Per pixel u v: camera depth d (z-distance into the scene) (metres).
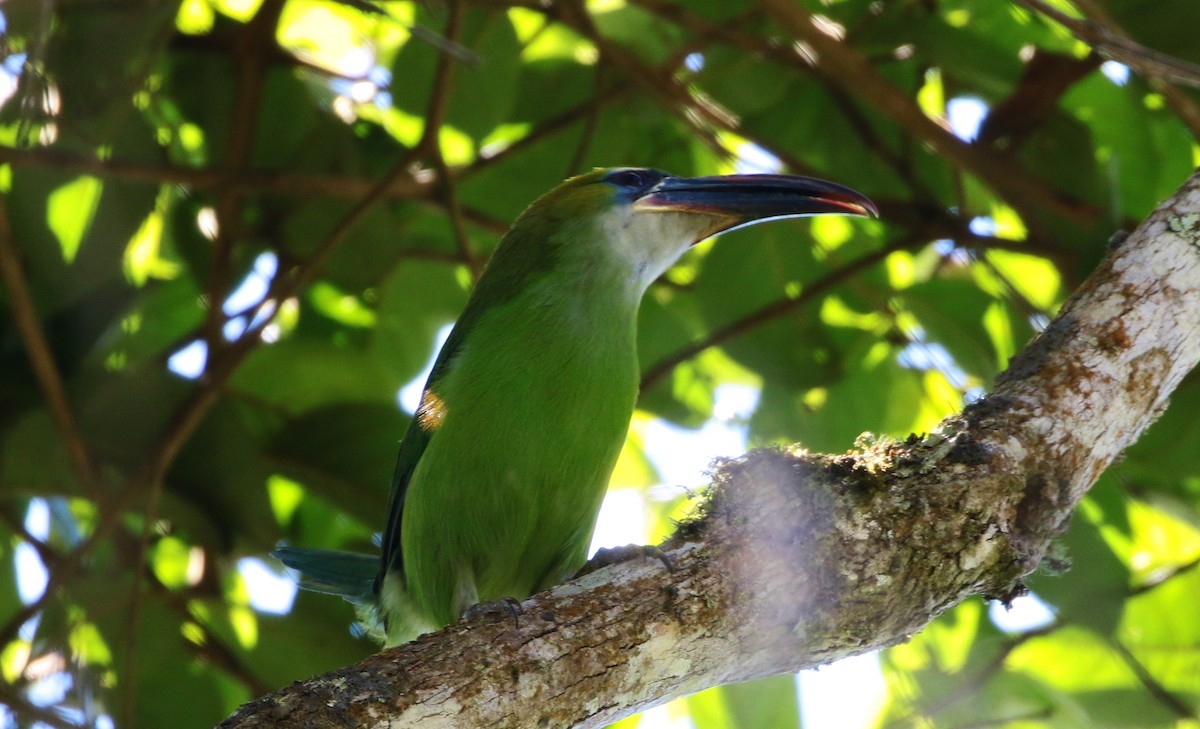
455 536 8.55
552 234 9.06
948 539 5.99
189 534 9.75
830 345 11.04
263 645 10.43
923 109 11.06
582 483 8.55
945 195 11.38
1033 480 6.20
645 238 9.03
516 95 11.23
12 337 9.92
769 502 6.07
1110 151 10.94
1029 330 10.68
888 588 5.91
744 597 5.84
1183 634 10.53
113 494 9.63
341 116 11.05
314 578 10.16
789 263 11.07
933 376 11.32
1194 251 6.66
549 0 10.95
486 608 5.67
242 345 9.84
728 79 10.85
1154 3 9.69
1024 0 8.30
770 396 11.12
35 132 9.59
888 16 10.28
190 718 10.04
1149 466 9.59
